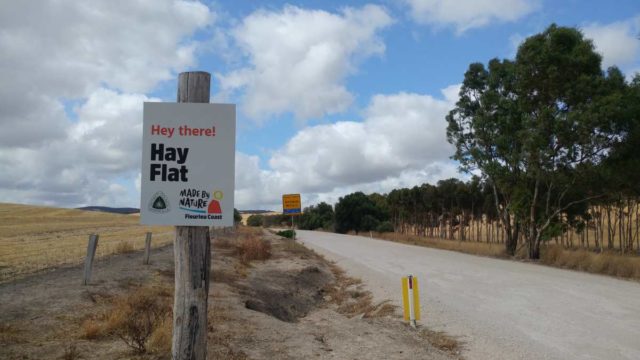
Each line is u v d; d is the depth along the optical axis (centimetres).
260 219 11981
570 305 1255
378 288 1664
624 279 1789
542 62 2436
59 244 2544
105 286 1133
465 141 3181
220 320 920
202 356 427
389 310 1247
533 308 1219
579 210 3066
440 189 6431
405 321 1101
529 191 2792
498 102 2858
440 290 1524
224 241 2959
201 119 432
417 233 7794
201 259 432
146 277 1334
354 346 858
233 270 1755
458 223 6681
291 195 3581
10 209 7625
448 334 970
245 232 4625
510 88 2875
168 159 429
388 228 6831
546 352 830
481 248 3341
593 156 2452
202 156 430
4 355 625
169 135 430
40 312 861
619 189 2666
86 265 1142
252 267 2047
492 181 3111
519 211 2809
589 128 2289
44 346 677
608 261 2002
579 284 1645
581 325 1029
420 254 2994
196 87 437
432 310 1206
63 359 624
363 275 2039
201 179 430
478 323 1057
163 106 430
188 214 428
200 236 433
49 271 1377
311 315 1421
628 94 2302
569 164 2536
